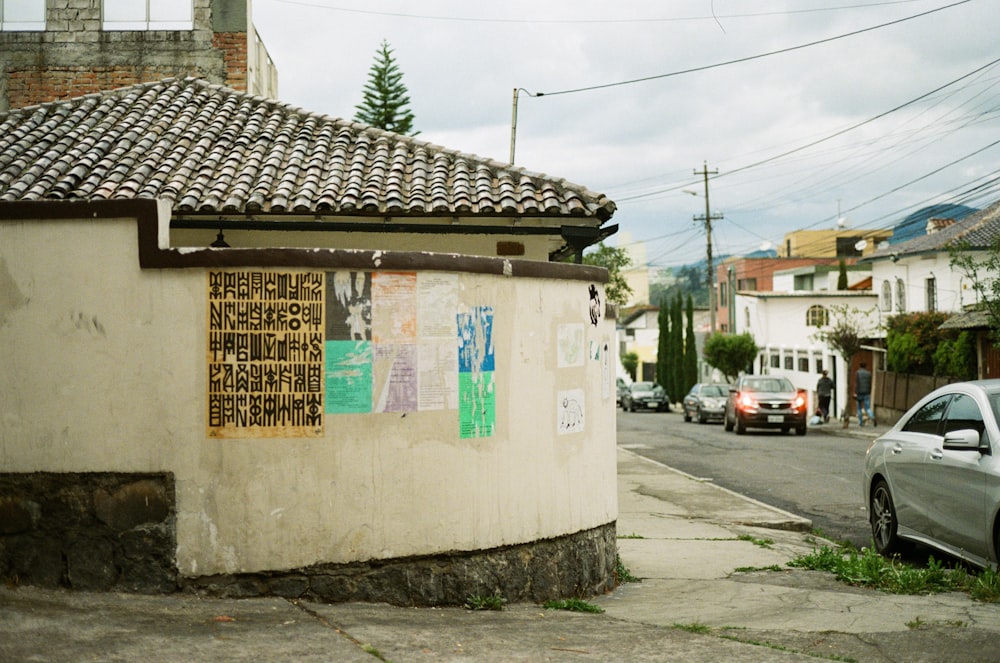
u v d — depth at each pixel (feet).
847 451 77.87
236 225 35.42
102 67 57.41
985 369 98.02
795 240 252.01
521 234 37.42
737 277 227.20
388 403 21.58
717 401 123.54
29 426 20.68
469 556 22.40
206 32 57.93
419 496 21.81
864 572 28.35
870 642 20.84
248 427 20.83
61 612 18.79
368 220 36.42
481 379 22.82
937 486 30.48
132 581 20.58
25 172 38.42
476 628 20.12
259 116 45.65
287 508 20.92
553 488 24.56
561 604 23.52
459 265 22.50
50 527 20.58
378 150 42.60
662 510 45.27
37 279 20.77
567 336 25.29
